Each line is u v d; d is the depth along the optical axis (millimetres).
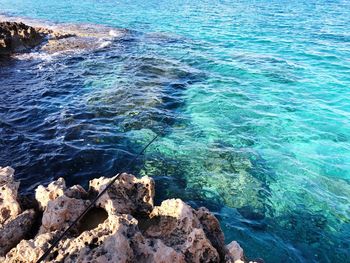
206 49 19312
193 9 32688
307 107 12430
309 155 9664
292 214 7590
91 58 17438
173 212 5465
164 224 5422
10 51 18000
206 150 9703
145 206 6098
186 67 16266
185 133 10570
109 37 21797
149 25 25969
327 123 11375
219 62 17047
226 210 7637
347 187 8445
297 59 17562
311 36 21891
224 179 8578
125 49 19156
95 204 5859
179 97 13031
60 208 5441
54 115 11406
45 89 13484
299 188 8367
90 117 11273
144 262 4590
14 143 9844
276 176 8766
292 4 34969
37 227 5750
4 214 5824
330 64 16781
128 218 4992
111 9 33250
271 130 10898
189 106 12328
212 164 9125
